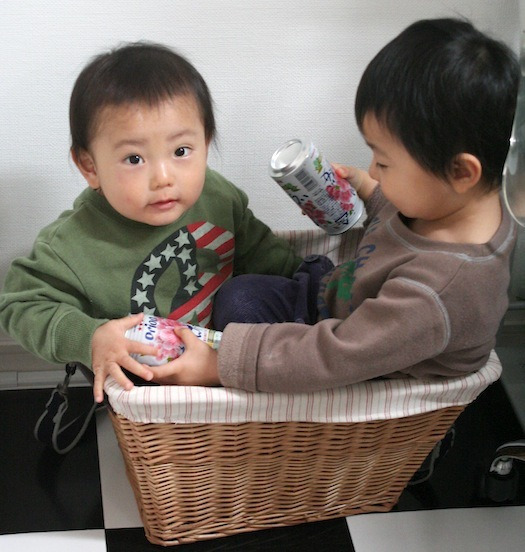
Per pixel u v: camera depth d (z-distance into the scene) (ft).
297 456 3.48
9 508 3.87
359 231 4.07
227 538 3.75
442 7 4.02
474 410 4.53
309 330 3.17
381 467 3.68
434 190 3.09
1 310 3.59
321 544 3.73
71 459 4.16
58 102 4.03
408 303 3.00
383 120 3.01
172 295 3.75
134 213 3.37
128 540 3.72
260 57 4.06
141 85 3.18
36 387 4.62
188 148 3.33
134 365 3.20
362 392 3.21
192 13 3.91
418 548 3.71
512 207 2.65
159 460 3.32
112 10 3.85
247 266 4.14
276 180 3.64
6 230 4.35
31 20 3.80
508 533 3.81
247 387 3.14
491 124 2.94
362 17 4.00
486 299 3.07
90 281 3.57
